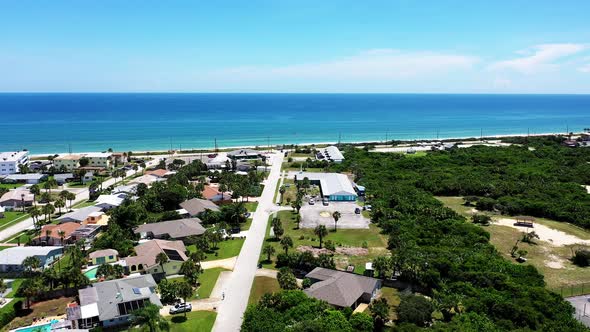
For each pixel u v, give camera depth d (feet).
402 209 474.08
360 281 295.28
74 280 294.05
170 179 573.74
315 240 400.88
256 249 380.17
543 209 485.15
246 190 535.19
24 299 284.82
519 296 273.75
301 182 593.42
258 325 231.09
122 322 256.73
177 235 399.65
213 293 297.94
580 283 323.57
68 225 411.95
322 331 220.02
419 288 307.78
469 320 241.55
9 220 466.29
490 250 362.74
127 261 333.42
